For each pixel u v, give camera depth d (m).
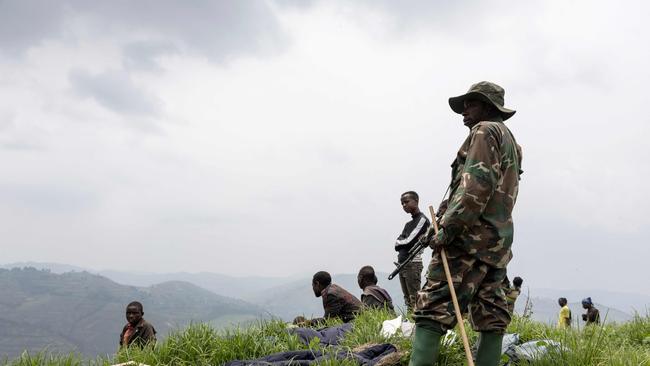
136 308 9.39
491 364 4.19
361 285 9.94
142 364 5.76
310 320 9.20
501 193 4.07
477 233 3.99
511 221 4.12
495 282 4.11
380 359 5.28
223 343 6.12
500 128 4.20
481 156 3.96
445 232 3.96
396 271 5.71
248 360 5.70
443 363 5.18
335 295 9.19
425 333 4.08
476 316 4.17
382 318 7.21
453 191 4.30
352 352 5.62
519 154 4.45
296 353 5.73
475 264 4.03
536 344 5.28
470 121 4.55
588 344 5.02
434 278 4.10
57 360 5.65
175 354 6.16
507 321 4.15
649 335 6.76
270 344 6.26
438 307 4.03
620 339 6.76
